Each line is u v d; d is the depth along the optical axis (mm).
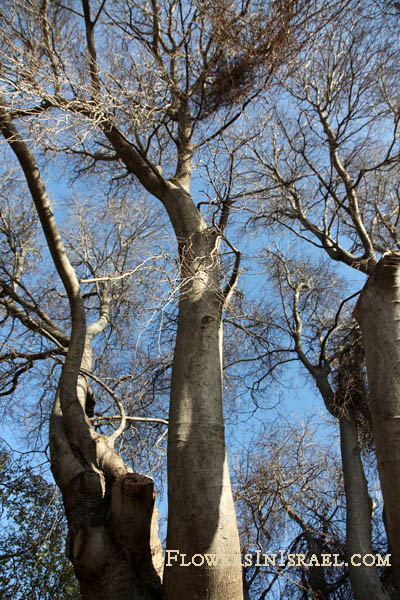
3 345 7062
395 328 5367
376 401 5184
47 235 5332
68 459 4637
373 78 8234
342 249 8188
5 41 5000
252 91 6461
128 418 5738
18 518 7582
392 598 6457
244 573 7125
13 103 4809
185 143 6754
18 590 7035
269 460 8531
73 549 4098
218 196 5531
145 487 4223
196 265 5219
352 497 6992
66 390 5035
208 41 6203
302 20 5727
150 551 4297
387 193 9461
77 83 5230
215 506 3979
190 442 4266
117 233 9586
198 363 4695
